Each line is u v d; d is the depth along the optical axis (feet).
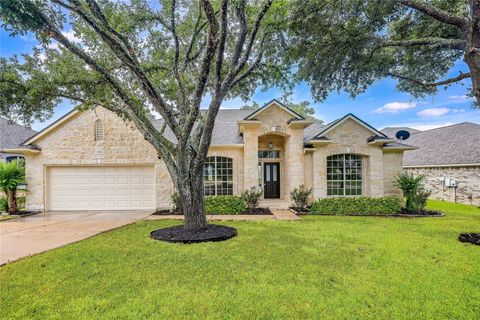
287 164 49.85
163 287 15.26
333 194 47.67
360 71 37.40
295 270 17.74
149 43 34.40
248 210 42.88
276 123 46.88
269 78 34.78
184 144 26.78
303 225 32.24
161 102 25.91
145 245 23.79
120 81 33.86
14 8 18.90
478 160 50.14
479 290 14.71
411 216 39.01
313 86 39.27
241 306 13.14
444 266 18.39
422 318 12.10
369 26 32.42
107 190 46.73
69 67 31.17
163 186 46.60
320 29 32.12
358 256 20.51
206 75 24.89
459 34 33.17
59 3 21.25
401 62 38.09
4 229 31.37
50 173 46.52
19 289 15.08
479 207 48.67
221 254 21.03
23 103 31.40
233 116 62.59
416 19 34.27
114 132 46.47
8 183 42.57
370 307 13.04
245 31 26.86
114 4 28.60
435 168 61.82
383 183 47.65
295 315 12.35
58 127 46.16
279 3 26.14
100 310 12.82
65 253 21.44
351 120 47.16
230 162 48.93
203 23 31.24
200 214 28.12
